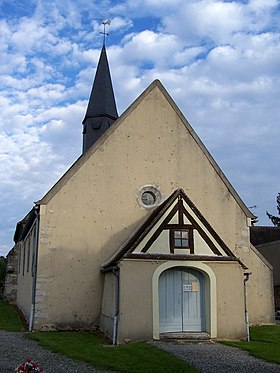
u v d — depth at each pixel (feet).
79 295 50.29
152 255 45.21
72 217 51.44
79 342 41.96
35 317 48.65
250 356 36.52
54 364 32.14
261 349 39.22
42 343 40.32
